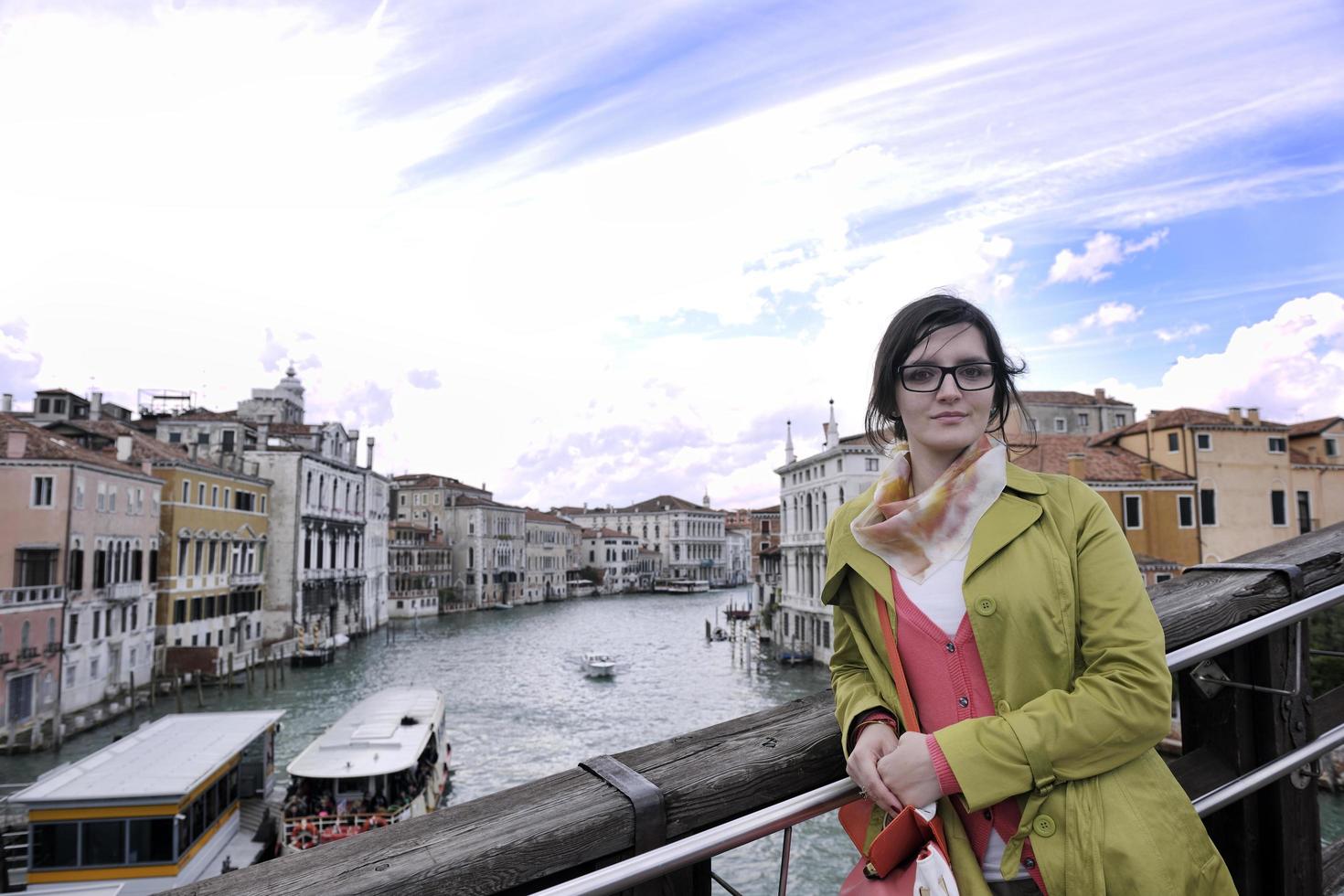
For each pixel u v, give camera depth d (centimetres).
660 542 15900
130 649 3912
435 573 9888
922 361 163
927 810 142
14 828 1781
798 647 5131
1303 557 213
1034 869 140
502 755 3105
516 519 11425
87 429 4566
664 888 150
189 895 133
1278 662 199
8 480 3319
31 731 2978
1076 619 148
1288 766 190
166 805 1592
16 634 3064
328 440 6725
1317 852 201
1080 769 135
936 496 156
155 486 4188
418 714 2714
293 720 3706
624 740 3328
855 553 168
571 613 10138
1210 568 225
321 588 6269
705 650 6184
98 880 1555
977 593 149
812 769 164
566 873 146
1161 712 134
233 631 5156
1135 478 3491
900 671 155
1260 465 3556
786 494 5453
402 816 2075
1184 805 141
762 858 1437
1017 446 179
